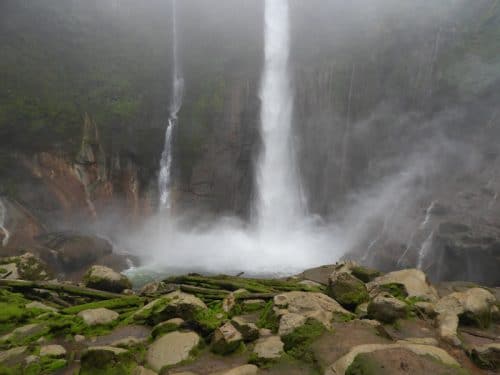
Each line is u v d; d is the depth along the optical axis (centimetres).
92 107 2139
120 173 2184
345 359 514
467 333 692
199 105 2377
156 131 2305
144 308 780
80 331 714
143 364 587
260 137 2397
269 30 2542
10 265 1132
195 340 623
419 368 468
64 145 2002
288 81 2427
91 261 1677
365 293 835
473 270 1491
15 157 1870
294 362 556
